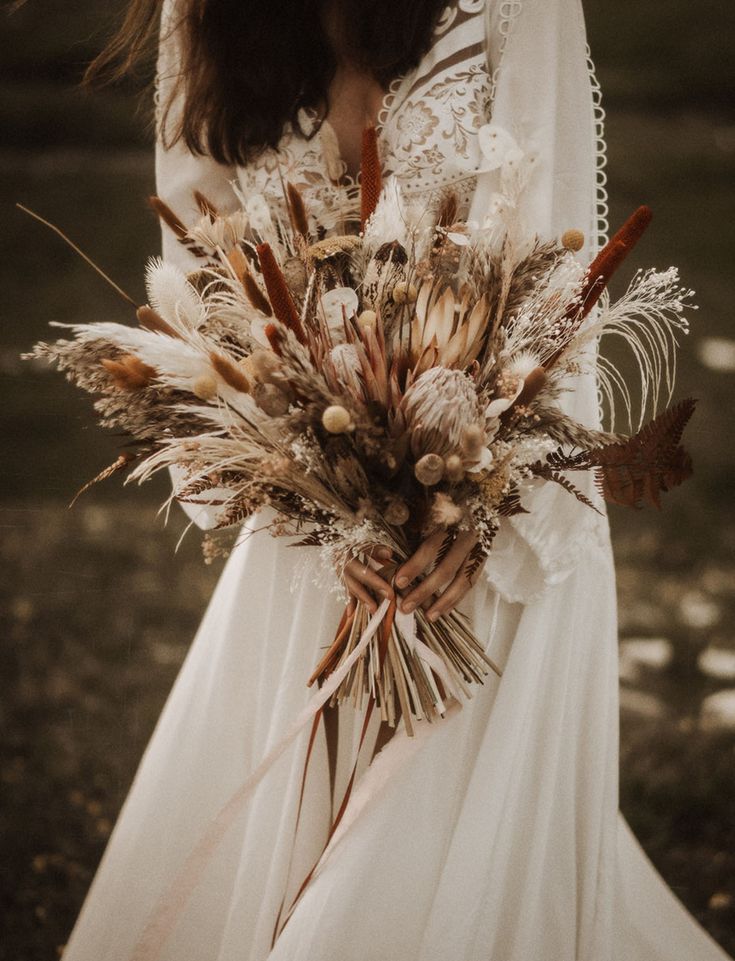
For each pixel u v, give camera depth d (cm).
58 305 784
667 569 475
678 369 682
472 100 203
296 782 206
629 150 1184
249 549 219
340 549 185
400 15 200
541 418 185
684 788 332
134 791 225
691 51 1409
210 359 180
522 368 181
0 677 386
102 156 1167
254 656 220
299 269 192
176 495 198
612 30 1456
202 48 210
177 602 443
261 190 214
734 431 603
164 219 204
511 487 191
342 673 192
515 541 200
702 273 848
